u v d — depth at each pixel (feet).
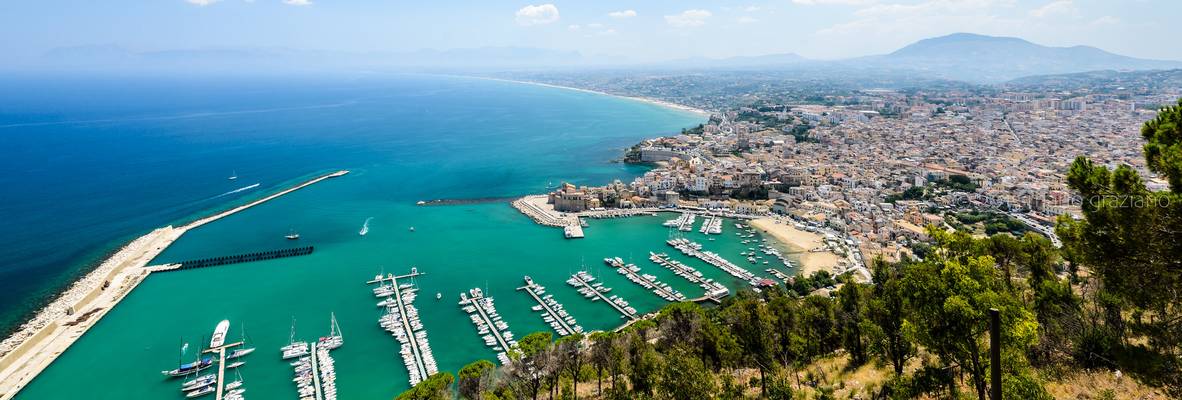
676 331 383.86
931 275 197.06
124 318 519.19
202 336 487.61
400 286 595.06
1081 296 286.66
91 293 553.23
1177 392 183.73
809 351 337.31
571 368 350.02
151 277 615.98
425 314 528.63
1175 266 154.81
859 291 329.93
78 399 402.31
